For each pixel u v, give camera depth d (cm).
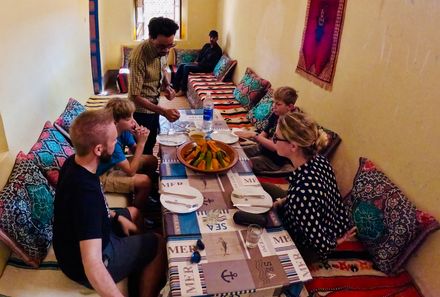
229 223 163
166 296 142
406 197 178
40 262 166
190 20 579
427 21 166
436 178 162
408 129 178
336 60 243
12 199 159
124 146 251
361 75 216
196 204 173
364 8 212
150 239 174
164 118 278
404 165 182
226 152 225
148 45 263
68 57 310
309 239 158
